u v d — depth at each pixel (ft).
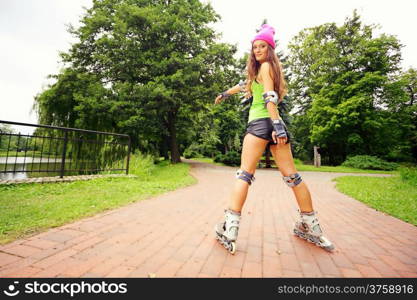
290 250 6.78
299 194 7.24
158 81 45.32
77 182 17.43
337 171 52.49
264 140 6.79
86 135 43.21
